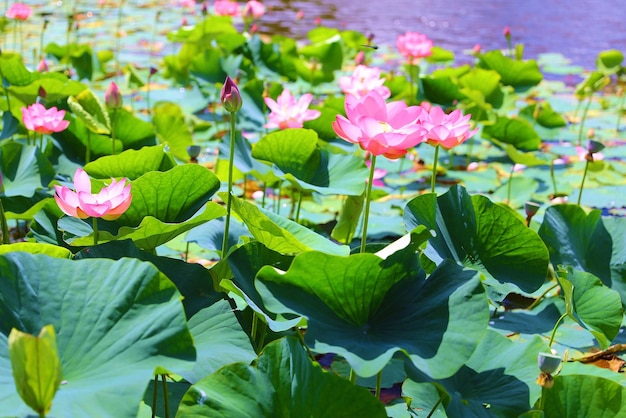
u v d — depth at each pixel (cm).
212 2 1302
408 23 1145
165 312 162
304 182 297
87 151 351
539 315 291
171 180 226
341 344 167
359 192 285
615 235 298
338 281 174
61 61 652
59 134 357
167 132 427
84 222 235
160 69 757
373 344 169
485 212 223
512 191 442
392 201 434
